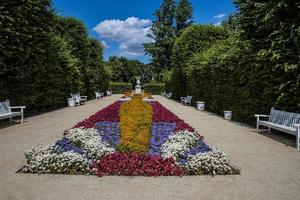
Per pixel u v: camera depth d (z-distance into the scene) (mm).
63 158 5734
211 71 17469
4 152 7035
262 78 10836
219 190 4711
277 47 9516
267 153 7219
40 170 5512
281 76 9523
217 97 16734
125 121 9195
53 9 15945
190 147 7199
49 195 4449
